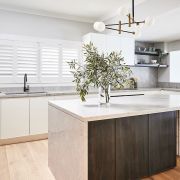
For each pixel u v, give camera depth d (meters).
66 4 3.84
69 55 4.70
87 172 1.68
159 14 3.37
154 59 5.93
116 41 4.66
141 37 5.09
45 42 4.43
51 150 2.46
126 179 2.03
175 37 5.09
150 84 5.90
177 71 5.77
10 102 3.47
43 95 3.74
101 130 1.80
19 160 2.82
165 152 2.39
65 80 4.68
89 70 2.14
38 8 4.06
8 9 4.00
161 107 2.10
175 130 2.49
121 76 2.25
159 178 2.25
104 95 2.35
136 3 3.73
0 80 4.04
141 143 2.14
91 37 4.36
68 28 4.67
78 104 2.30
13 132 3.52
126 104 2.31
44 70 4.45
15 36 4.12
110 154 1.88
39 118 3.73
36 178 2.30
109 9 4.11
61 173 2.11
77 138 1.73
